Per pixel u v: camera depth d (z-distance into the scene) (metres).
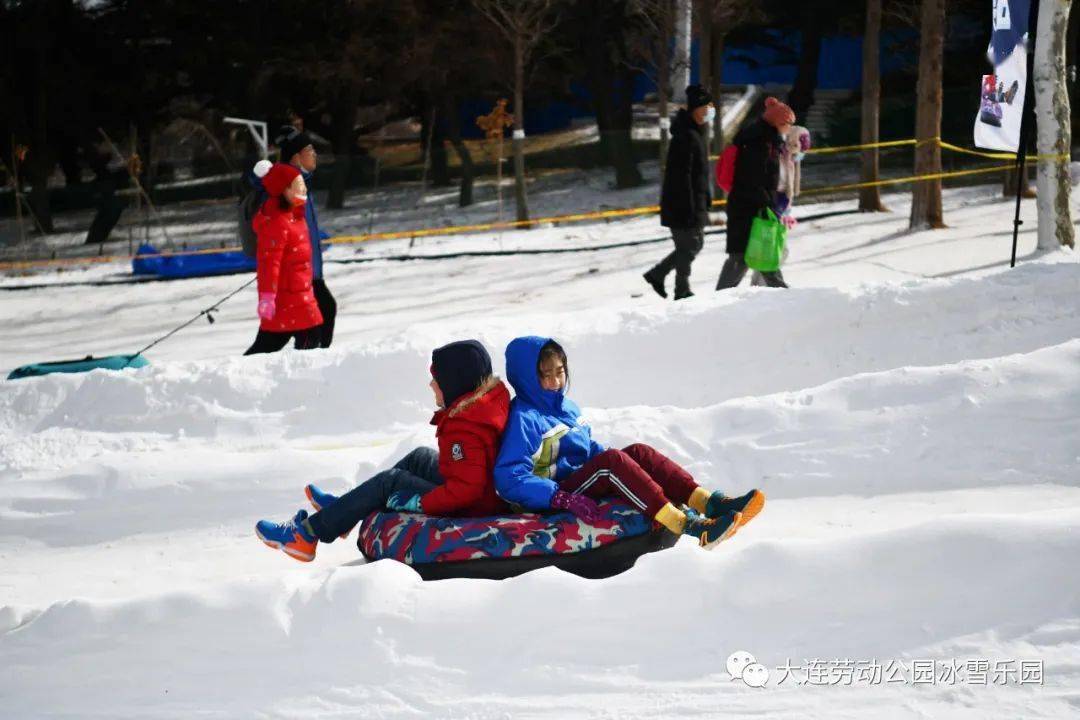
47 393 10.45
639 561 5.35
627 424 8.09
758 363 9.78
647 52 30.34
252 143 35.66
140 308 20.98
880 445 7.56
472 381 6.15
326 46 33.38
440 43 31.95
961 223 20.53
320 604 5.38
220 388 10.17
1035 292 9.66
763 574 5.13
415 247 25.17
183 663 5.33
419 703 4.91
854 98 40.44
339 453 8.61
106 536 8.20
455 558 6.05
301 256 11.51
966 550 5.04
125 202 32.91
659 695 4.75
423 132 38.91
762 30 41.56
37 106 34.31
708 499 5.95
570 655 5.04
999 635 4.78
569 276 19.56
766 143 12.75
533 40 28.31
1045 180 15.70
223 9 33.62
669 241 22.23
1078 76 29.05
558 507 6.06
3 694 5.35
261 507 8.23
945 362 9.41
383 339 10.56
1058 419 7.40
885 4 35.50
